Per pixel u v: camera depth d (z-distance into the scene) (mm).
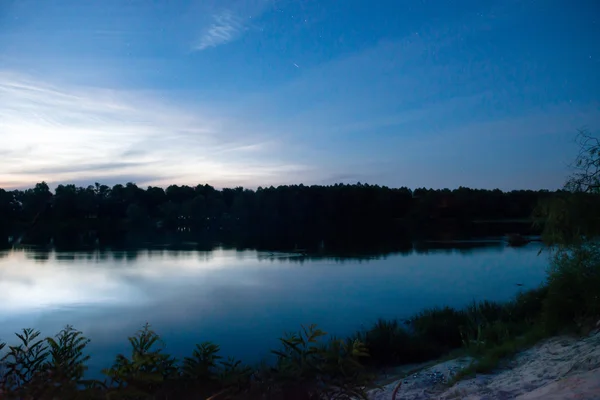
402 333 11906
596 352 5910
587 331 7484
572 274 8234
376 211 109688
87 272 34688
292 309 20906
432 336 12422
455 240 64125
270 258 43656
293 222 108438
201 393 3613
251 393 3598
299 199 110312
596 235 8094
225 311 20812
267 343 14766
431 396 6422
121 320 19172
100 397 3174
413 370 9312
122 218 99688
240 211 108750
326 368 3525
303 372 3539
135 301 23578
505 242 59688
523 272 32594
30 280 30688
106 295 25391
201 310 21078
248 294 25266
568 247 8430
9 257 44469
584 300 8039
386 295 24344
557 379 5461
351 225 103250
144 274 33625
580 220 8078
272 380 3684
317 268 36281
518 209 100062
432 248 52312
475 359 8234
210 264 39438
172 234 81500
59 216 85000
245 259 43000
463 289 25828
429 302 22188
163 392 3518
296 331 16188
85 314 20484
